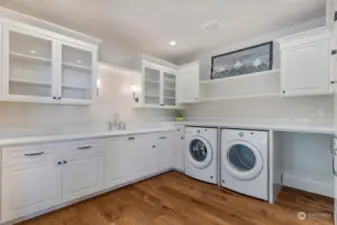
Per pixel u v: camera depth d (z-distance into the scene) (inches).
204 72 155.9
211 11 94.8
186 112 168.9
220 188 110.3
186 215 81.3
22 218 75.9
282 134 109.9
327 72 88.4
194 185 115.0
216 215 81.3
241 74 132.6
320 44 90.5
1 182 70.4
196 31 117.7
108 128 125.0
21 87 88.7
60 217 78.8
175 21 105.2
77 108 111.7
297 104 109.7
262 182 95.0
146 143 123.6
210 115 151.9
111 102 127.3
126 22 106.2
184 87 155.3
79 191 91.1
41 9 93.0
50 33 90.5
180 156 138.9
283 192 104.6
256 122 126.0
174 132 143.3
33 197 77.6
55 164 83.7
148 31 117.5
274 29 115.2
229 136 108.2
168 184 116.6
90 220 76.9
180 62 171.0
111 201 93.6
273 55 119.6
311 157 105.3
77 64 105.4
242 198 97.4
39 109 98.1
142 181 121.3
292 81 99.3
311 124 104.0
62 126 105.7
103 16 99.7
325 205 89.7
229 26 111.1
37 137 87.4
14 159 73.3
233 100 138.2
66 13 96.7
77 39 100.0
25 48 89.8
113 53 130.0
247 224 74.6
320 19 102.1
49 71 94.0
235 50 137.3
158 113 158.2
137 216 80.2
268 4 89.0
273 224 74.5
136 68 139.1
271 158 93.0
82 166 92.4
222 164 111.7
